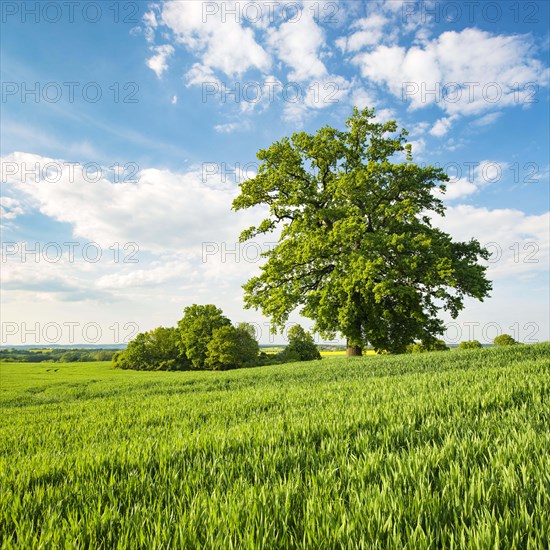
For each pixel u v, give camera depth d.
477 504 2.46
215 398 10.73
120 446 4.82
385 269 24.62
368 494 2.62
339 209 27.56
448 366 14.76
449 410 5.41
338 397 7.92
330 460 3.69
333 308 26.27
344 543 2.09
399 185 28.12
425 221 29.03
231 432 5.07
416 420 5.02
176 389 16.95
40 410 12.33
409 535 2.08
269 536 2.21
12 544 2.34
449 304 26.52
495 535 2.00
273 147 29.41
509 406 5.55
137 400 12.80
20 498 3.18
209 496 2.89
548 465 2.82
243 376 19.89
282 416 6.27
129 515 2.69
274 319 28.61
